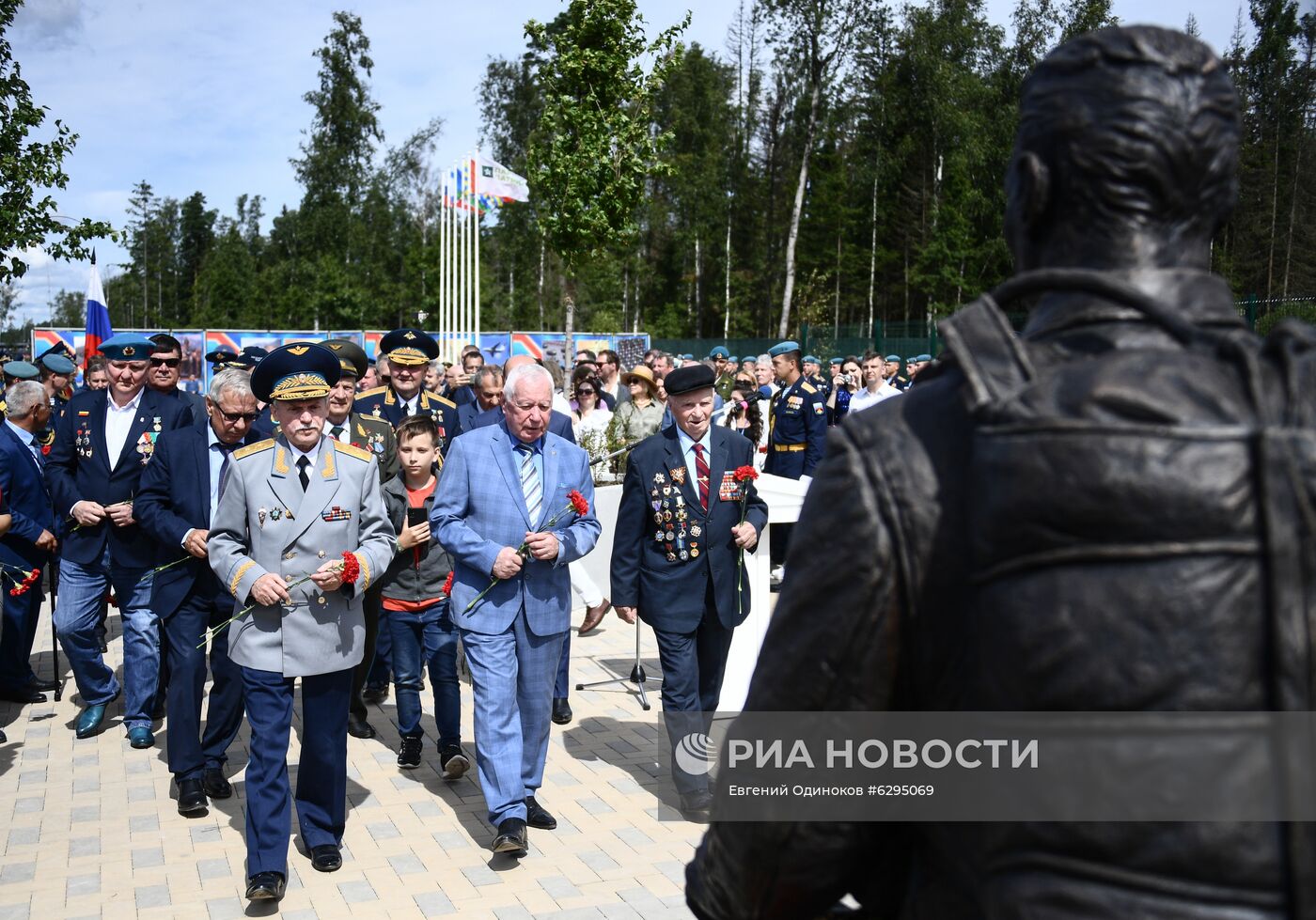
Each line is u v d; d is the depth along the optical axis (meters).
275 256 68.81
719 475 4.99
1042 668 0.92
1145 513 0.89
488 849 4.65
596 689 7.06
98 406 6.21
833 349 27.77
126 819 5.02
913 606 1.06
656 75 19.31
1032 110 1.15
